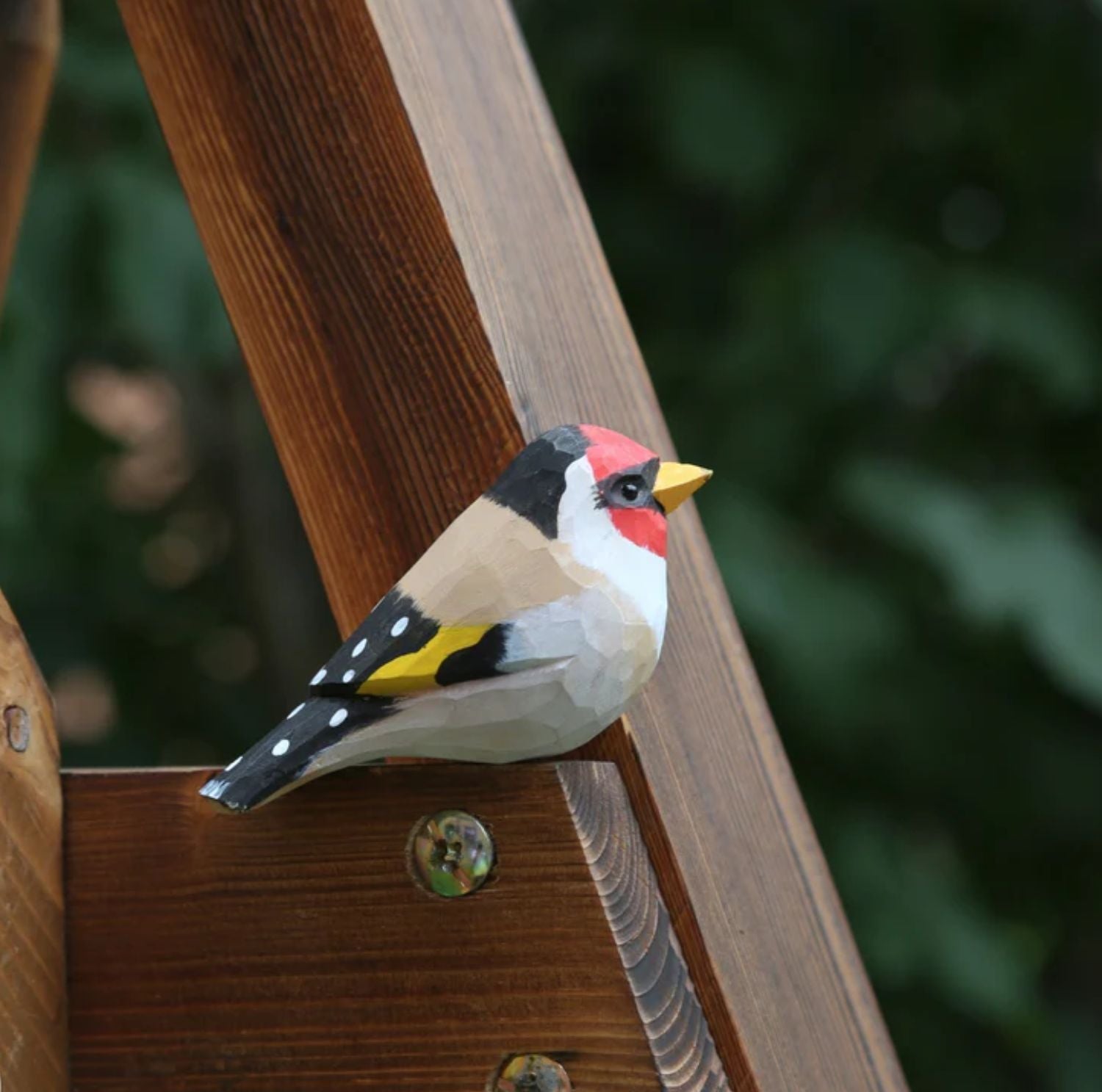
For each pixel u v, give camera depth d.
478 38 2.53
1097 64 6.09
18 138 3.04
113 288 5.04
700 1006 2.08
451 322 2.23
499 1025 2.00
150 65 2.45
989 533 5.30
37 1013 2.18
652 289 6.35
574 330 2.41
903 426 6.19
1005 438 6.30
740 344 5.77
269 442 6.90
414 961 2.03
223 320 5.18
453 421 2.23
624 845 2.03
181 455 7.20
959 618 5.82
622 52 6.08
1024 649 5.98
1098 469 6.34
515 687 1.76
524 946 1.98
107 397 7.39
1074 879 6.49
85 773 2.23
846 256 5.73
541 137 2.56
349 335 2.30
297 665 6.78
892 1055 2.58
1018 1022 5.68
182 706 6.58
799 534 5.71
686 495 1.92
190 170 2.43
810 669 5.33
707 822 2.28
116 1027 2.21
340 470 2.32
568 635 1.77
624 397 2.46
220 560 7.06
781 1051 2.22
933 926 5.62
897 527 5.23
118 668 6.46
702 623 2.53
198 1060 2.16
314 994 2.09
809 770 6.00
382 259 2.28
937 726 5.95
